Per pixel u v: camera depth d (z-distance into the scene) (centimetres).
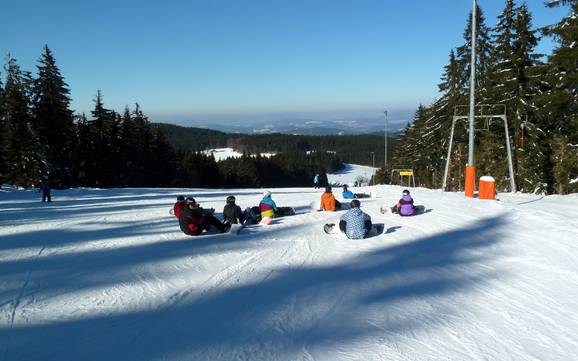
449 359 369
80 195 2661
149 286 590
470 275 637
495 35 2831
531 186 2652
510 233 941
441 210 1334
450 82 3916
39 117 4194
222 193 2727
